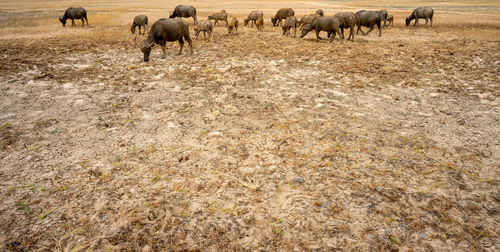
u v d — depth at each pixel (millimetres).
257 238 3145
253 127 5785
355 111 6566
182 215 3473
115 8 47250
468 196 3707
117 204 3633
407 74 9422
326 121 6016
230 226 3309
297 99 7277
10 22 26953
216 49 13609
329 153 4781
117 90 7961
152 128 5715
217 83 8609
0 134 5336
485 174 4148
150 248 3008
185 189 3926
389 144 5055
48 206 3584
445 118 6109
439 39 16656
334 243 3061
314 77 9266
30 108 6594
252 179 4145
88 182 4035
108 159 4598
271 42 15484
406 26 24422
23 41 15383
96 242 3072
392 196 3721
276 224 3334
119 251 2975
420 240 3072
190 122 6008
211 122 6008
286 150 4898
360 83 8570
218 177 4188
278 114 6402
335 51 13031
